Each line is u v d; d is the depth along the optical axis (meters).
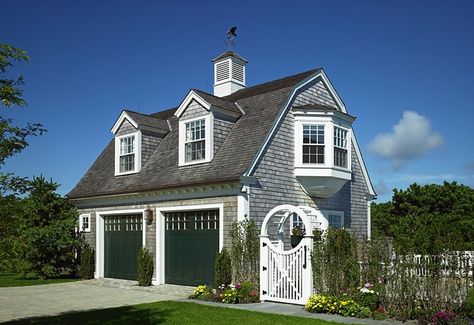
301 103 19.03
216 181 16.11
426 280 11.10
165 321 10.98
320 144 18.05
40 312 12.86
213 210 17.02
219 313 11.90
